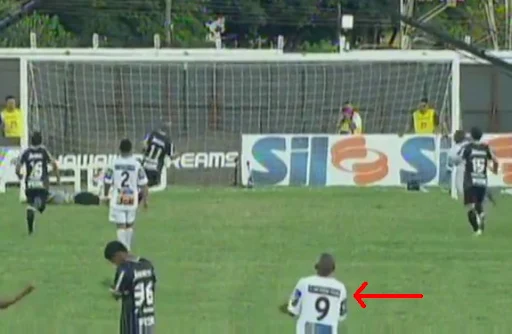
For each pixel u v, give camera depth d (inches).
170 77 5910.4
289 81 5999.0
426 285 3198.8
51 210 4611.2
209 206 4692.4
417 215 4468.5
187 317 2787.9
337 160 5408.5
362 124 6033.5
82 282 3191.4
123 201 3452.3
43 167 3971.5
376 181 5388.8
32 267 3405.5
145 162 4569.4
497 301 3014.3
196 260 3521.2
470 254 3666.3
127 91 5876.0
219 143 5580.7
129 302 2130.9
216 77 5940.0
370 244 3821.4
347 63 5949.8
